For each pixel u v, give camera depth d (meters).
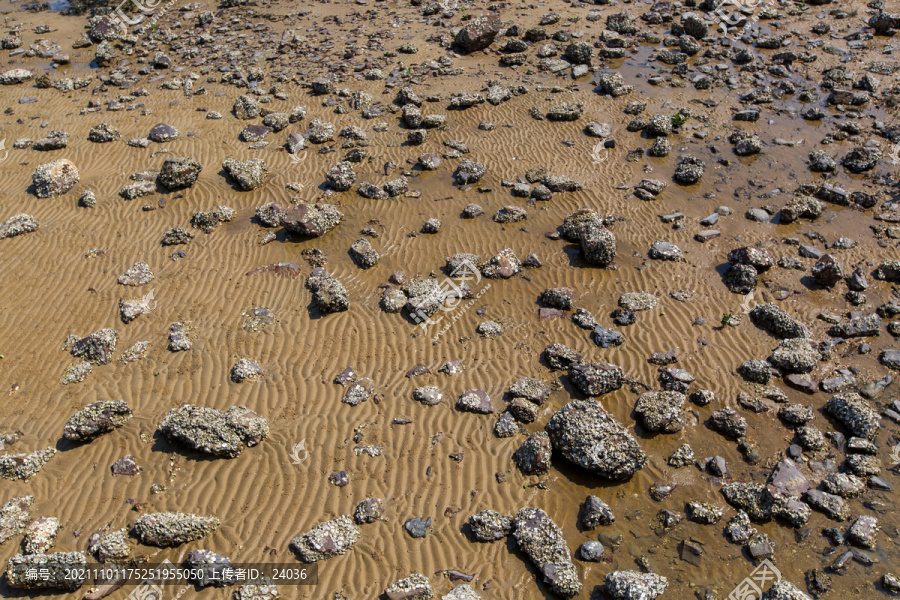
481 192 15.86
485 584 8.19
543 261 13.77
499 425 10.19
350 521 8.83
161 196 15.83
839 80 20.12
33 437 10.20
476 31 22.00
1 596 8.07
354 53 22.22
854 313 12.36
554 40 22.95
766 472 9.74
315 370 11.38
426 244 14.30
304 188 16.12
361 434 10.16
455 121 18.64
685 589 8.21
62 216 15.16
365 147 17.55
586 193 15.79
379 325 12.28
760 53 22.09
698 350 11.73
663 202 15.49
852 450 10.01
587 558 8.49
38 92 21.02
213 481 9.46
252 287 13.20
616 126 18.38
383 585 8.15
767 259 13.29
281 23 25.52
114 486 9.41
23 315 12.54
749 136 17.41
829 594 8.17
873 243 14.14
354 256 13.90
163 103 19.91
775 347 11.80
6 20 27.11
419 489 9.38
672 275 13.38
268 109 19.36
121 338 12.04
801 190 15.62
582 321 12.19
